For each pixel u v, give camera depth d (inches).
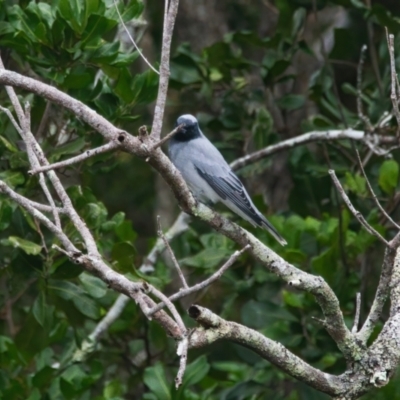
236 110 558.9
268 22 695.7
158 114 280.2
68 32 392.2
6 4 418.3
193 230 532.4
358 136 475.8
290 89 686.5
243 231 325.7
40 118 423.5
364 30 642.8
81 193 407.2
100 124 281.0
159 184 693.3
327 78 541.3
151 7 681.6
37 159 295.3
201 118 588.1
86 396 425.1
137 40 478.0
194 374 431.8
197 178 462.9
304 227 498.0
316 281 296.4
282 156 647.8
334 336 297.1
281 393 494.3
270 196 644.7
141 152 279.4
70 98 286.2
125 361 496.1
